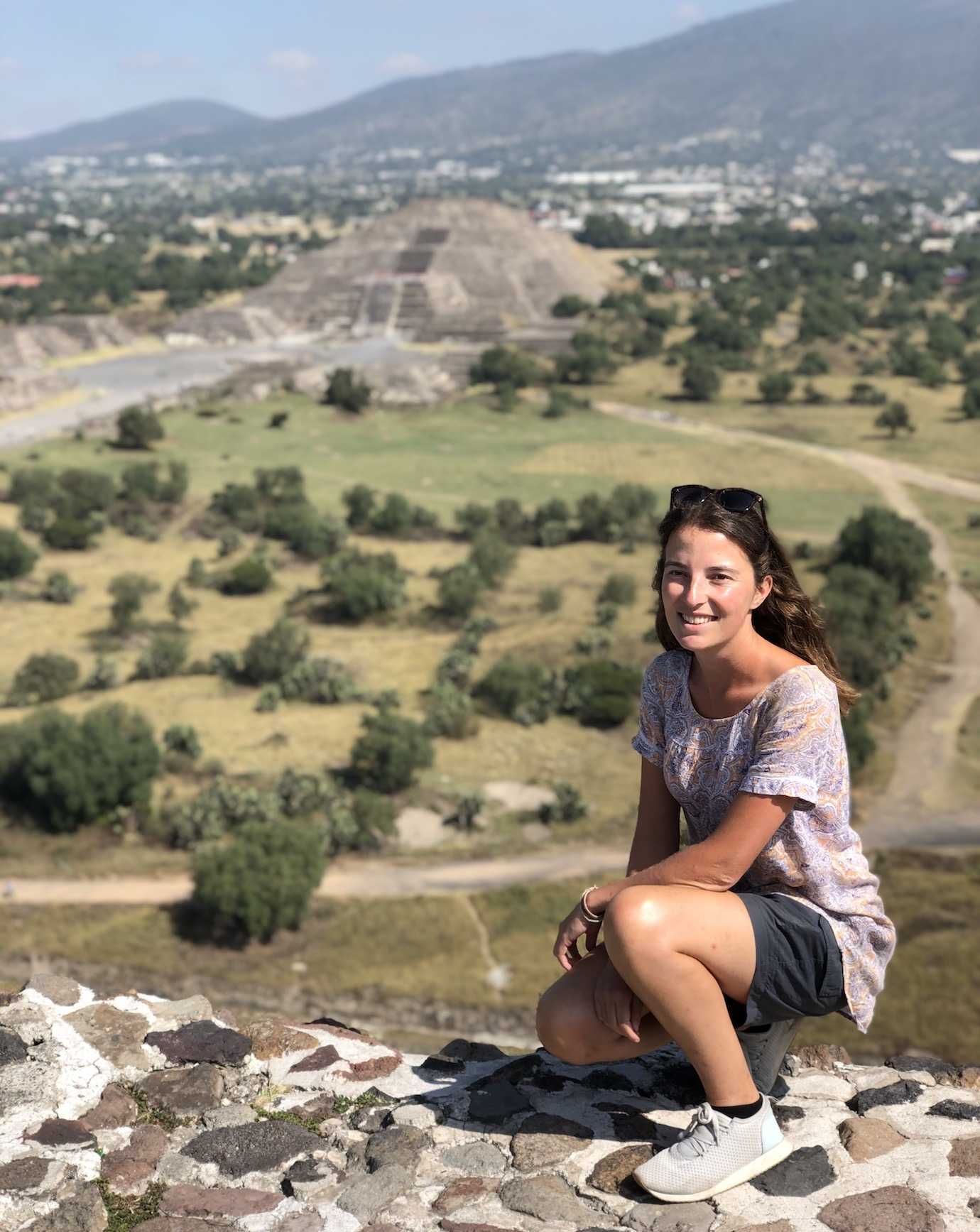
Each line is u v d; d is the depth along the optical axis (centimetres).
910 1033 4225
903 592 9619
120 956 4759
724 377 18738
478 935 4941
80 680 7856
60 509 11156
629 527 11088
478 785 6275
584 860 5500
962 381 18450
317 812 5778
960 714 7488
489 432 15938
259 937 4891
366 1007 4544
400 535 11212
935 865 5531
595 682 7244
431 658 8206
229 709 7200
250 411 16750
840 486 13438
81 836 5559
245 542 10956
